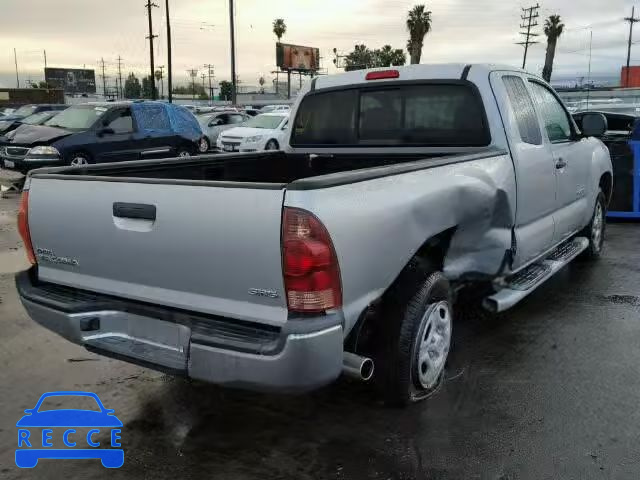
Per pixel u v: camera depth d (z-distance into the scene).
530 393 3.88
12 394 3.94
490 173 4.11
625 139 9.29
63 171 3.78
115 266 3.29
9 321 5.25
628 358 4.41
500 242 4.28
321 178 2.83
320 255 2.72
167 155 15.31
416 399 3.66
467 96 4.63
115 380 4.14
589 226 6.57
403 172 3.36
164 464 3.17
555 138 5.44
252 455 3.24
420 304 3.47
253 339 2.84
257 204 2.77
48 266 3.61
